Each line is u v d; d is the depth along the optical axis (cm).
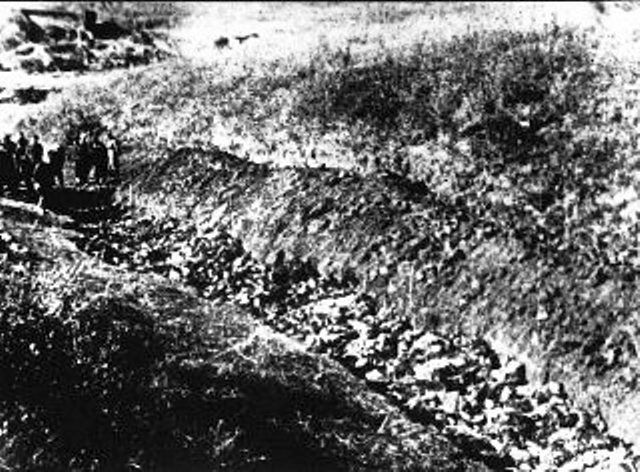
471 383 1947
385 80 2850
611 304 1970
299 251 2314
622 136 2386
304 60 3303
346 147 2539
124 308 1816
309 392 1723
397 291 2153
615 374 1877
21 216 2342
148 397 1612
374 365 1988
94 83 3556
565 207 2203
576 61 2803
